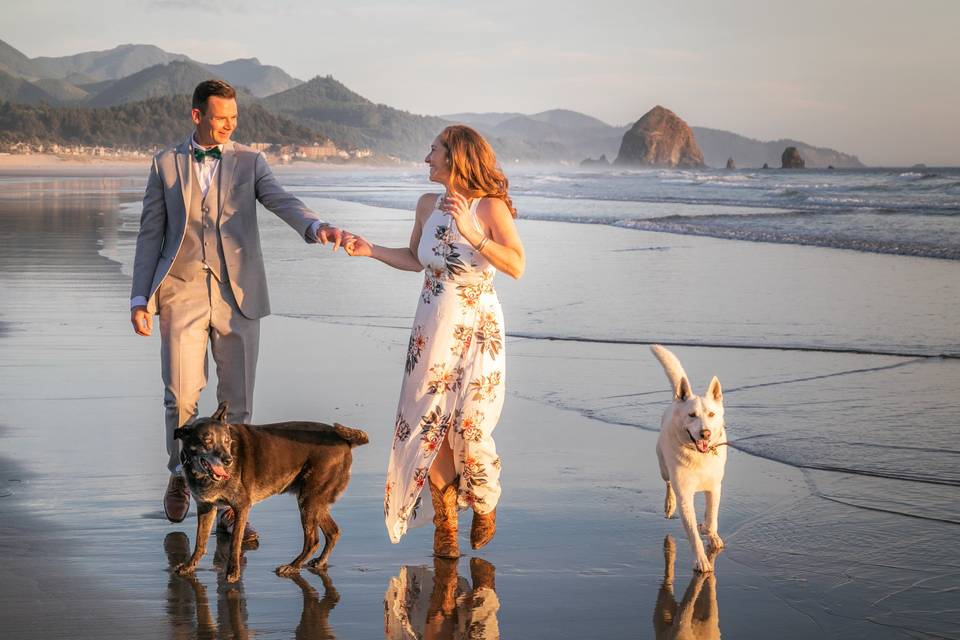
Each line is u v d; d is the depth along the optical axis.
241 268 4.87
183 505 4.82
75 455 5.95
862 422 6.77
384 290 14.23
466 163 4.36
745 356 9.11
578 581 4.16
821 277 14.44
